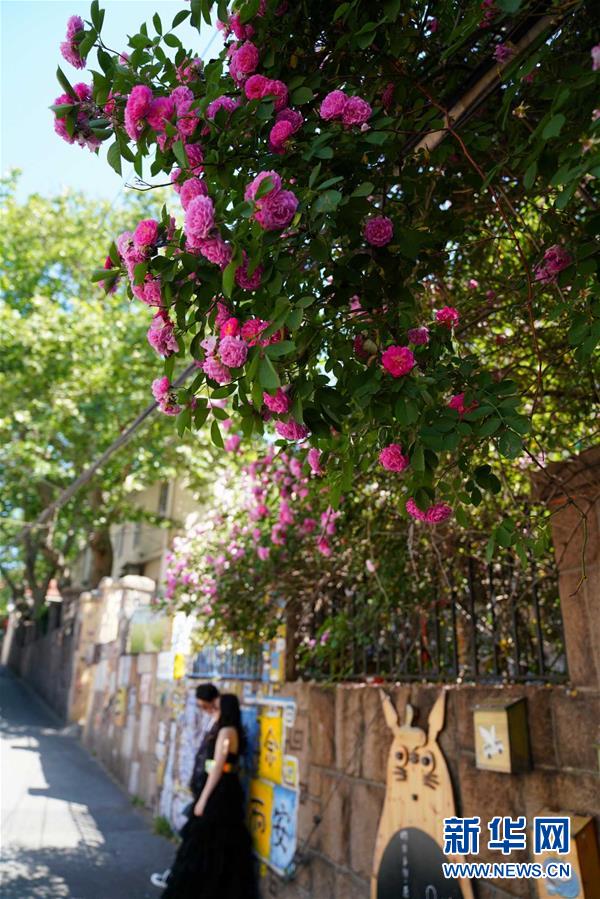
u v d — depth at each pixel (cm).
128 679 1067
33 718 1748
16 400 1495
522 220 274
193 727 729
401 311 226
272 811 522
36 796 902
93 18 215
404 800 362
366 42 211
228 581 541
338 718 444
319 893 436
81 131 225
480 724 304
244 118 207
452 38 207
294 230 200
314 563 487
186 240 199
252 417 200
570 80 204
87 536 1894
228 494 618
